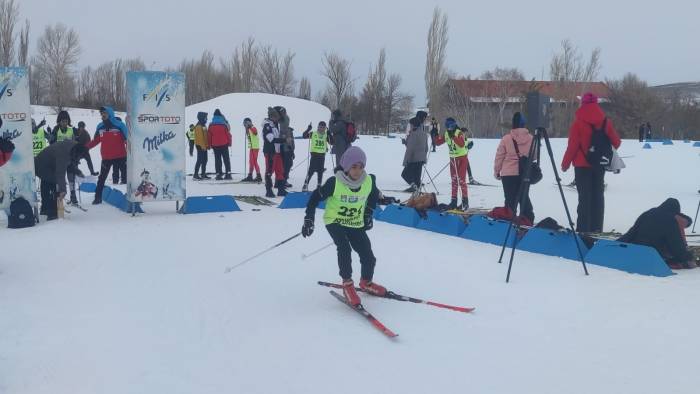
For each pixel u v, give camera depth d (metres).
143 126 10.07
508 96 55.69
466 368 3.94
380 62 67.81
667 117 60.72
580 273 6.31
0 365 3.97
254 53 72.25
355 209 5.33
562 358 4.08
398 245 7.80
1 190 9.09
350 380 3.77
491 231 7.97
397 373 3.87
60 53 63.91
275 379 3.79
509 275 6.04
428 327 4.71
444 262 6.85
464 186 10.92
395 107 70.81
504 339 4.44
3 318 4.89
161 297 5.50
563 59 56.22
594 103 7.65
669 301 5.27
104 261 6.84
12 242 7.87
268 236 8.38
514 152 8.68
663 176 17.72
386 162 23.30
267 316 4.99
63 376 3.81
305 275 6.29
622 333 4.53
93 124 42.88
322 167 13.60
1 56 55.09
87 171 19.31
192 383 3.73
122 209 10.91
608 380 3.74
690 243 7.63
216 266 6.65
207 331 4.64
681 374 3.81
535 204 11.91
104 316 4.96
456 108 54.47
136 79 9.95
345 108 67.44
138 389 3.64
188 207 10.51
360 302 5.12
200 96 74.38
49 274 6.27
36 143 14.42
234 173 18.77
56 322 4.80
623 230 8.98
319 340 4.45
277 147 12.88
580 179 7.76
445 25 52.59
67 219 9.79
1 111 9.07
